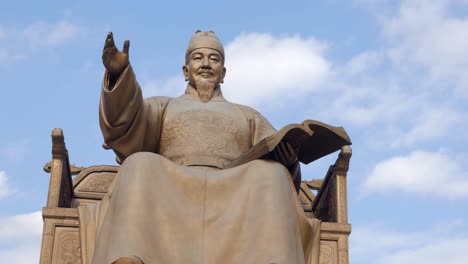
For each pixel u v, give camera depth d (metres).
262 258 7.57
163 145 9.42
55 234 8.59
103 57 8.67
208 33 10.36
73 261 8.52
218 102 9.90
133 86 8.91
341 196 9.10
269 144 8.41
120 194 7.78
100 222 8.08
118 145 9.23
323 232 8.77
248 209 7.95
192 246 7.79
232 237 7.84
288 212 7.90
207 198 8.11
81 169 10.61
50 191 8.83
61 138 8.93
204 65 10.02
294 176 8.88
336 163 9.26
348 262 8.66
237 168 8.29
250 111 9.94
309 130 8.46
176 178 8.12
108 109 8.89
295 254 7.64
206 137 9.30
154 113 9.49
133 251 7.31
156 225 7.71
